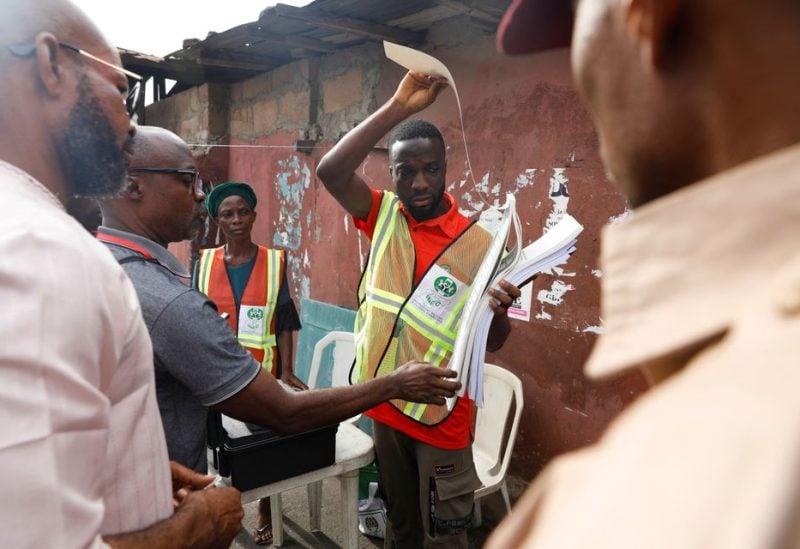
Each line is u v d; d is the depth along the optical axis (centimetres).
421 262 178
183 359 117
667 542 16
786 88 23
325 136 350
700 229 23
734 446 16
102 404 64
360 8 245
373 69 311
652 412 21
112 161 87
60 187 82
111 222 131
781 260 21
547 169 234
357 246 338
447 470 176
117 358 71
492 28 239
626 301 25
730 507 15
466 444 181
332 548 245
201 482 111
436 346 169
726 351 20
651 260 25
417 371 149
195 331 117
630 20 26
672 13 25
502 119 249
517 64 240
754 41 23
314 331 347
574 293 232
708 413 18
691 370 21
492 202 257
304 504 281
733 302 21
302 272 385
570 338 235
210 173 442
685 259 23
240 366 122
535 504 24
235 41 316
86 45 80
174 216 136
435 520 176
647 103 27
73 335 60
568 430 240
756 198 21
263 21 264
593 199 219
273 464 158
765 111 23
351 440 192
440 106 277
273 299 262
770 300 20
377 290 179
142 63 394
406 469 189
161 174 131
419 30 280
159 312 115
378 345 175
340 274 352
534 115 236
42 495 55
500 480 207
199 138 454
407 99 171
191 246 459
